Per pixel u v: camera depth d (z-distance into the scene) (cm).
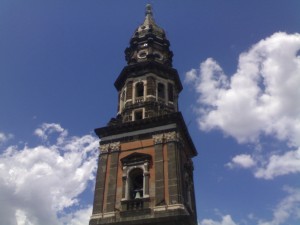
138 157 3525
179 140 3641
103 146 3766
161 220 3011
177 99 4628
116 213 3197
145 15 5588
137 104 4125
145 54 4822
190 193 3678
